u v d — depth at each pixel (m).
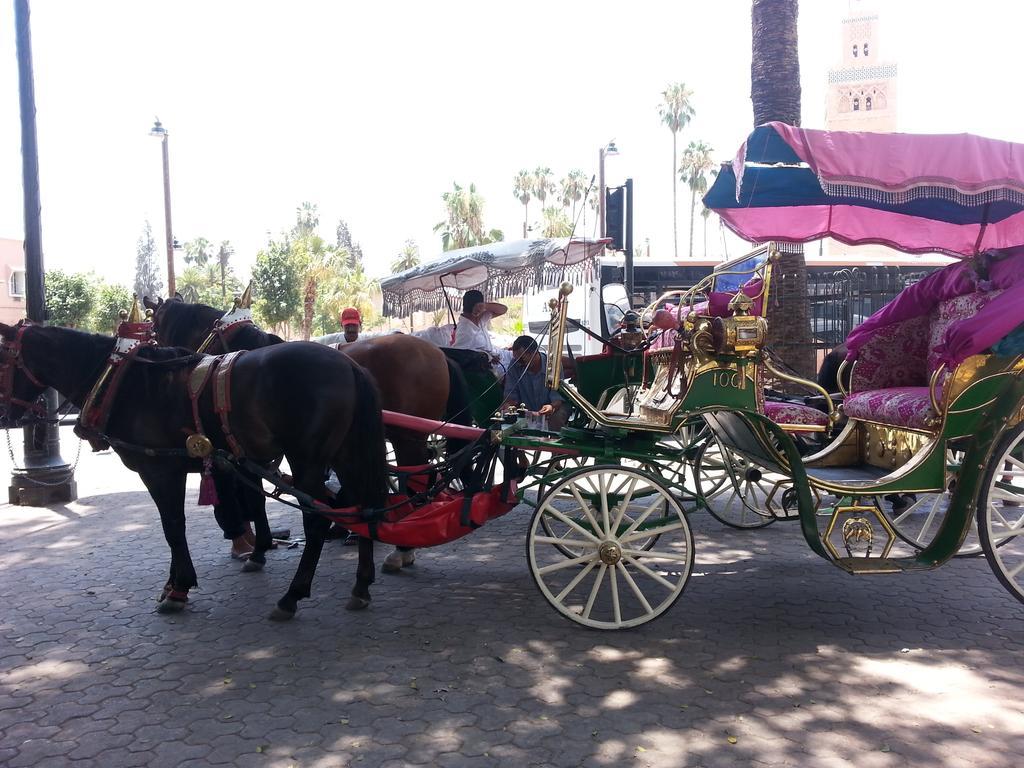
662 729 3.55
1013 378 4.56
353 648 4.52
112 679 4.15
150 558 6.46
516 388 7.27
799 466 4.66
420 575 5.96
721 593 5.43
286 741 3.49
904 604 5.15
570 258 8.40
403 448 6.46
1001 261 5.12
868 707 3.73
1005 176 4.59
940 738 3.44
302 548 6.77
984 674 4.07
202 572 6.06
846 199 6.26
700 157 58.62
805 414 5.46
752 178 5.93
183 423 5.01
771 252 4.88
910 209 6.46
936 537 4.79
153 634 4.78
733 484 6.96
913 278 13.49
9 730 3.63
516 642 4.59
